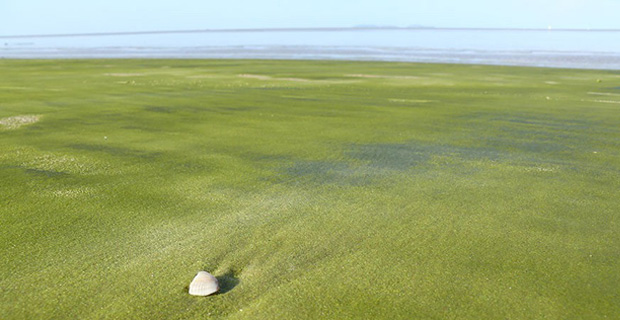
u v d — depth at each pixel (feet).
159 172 16.42
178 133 22.89
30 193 14.17
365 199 13.85
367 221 12.23
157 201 13.58
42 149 19.60
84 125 24.70
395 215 12.66
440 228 11.83
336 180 15.65
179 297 8.64
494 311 8.23
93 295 8.69
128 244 10.78
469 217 12.56
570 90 42.60
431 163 17.93
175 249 10.56
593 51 131.23
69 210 12.83
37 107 30.58
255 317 8.01
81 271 9.55
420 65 77.66
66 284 9.06
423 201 13.73
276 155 18.88
